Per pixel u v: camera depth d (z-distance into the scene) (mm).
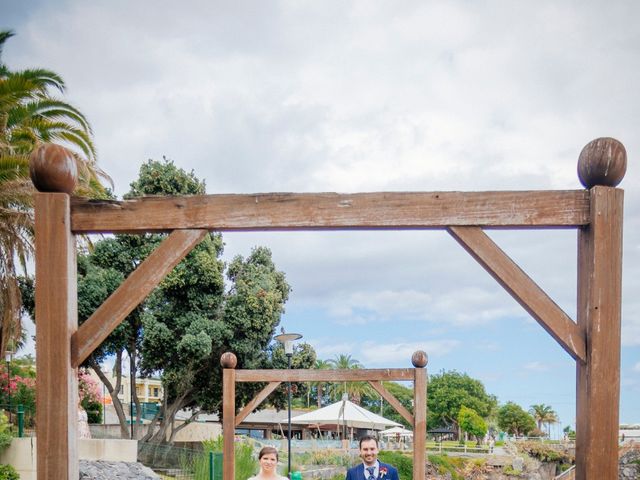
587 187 3330
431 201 3312
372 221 3314
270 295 23453
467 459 32094
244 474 13133
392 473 5258
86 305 20297
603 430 3121
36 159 3299
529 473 32938
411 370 9266
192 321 22016
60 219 3293
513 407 65500
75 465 3240
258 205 3338
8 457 11922
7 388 15883
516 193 3309
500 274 3273
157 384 50812
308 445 23016
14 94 11836
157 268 3312
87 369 23438
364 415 19297
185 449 18766
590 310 3191
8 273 12164
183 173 24172
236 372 9375
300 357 25000
